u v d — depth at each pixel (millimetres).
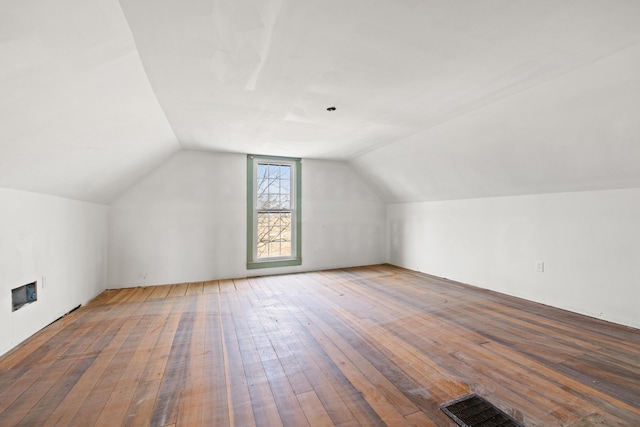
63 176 2484
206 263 4473
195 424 1457
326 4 1418
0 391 1711
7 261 2139
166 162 4258
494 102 2588
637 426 1425
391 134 3588
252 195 4742
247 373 1919
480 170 3543
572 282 3062
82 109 1852
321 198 5266
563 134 2512
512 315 2957
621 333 2504
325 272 5051
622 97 2008
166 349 2248
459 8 1450
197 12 1453
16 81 1317
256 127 3320
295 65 1990
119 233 4027
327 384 1797
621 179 2588
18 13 1067
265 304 3330
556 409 1551
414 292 3812
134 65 1849
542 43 1743
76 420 1478
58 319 2830
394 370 1948
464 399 1646
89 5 1244
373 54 1870
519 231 3564
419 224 5086
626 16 1500
